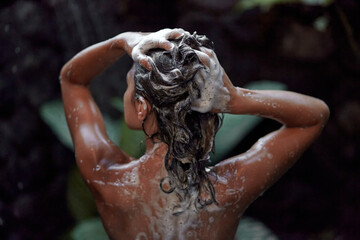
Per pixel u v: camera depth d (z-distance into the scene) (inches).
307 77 139.2
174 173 40.8
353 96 137.4
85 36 133.7
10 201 131.8
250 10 135.6
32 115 131.3
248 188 43.2
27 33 128.4
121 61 137.3
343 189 142.9
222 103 39.4
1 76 128.0
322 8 127.5
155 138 40.9
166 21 139.7
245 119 107.9
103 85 136.3
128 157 46.3
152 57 37.1
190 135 38.5
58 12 129.3
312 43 133.7
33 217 133.6
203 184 41.8
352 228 140.4
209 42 39.2
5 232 130.6
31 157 132.3
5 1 127.6
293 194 145.2
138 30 138.6
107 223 45.4
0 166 130.2
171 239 43.3
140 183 42.2
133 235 44.2
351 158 140.5
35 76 130.9
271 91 42.7
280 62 138.9
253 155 43.7
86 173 44.8
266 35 136.8
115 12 135.2
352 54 130.6
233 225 45.0
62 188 136.5
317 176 143.8
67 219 137.2
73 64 47.1
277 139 44.5
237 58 140.6
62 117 115.3
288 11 132.1
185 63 35.9
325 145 141.6
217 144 106.0
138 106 39.3
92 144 45.3
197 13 138.6
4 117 130.1
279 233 143.2
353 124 138.0
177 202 41.9
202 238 43.5
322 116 44.6
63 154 135.9
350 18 120.9
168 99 36.9
